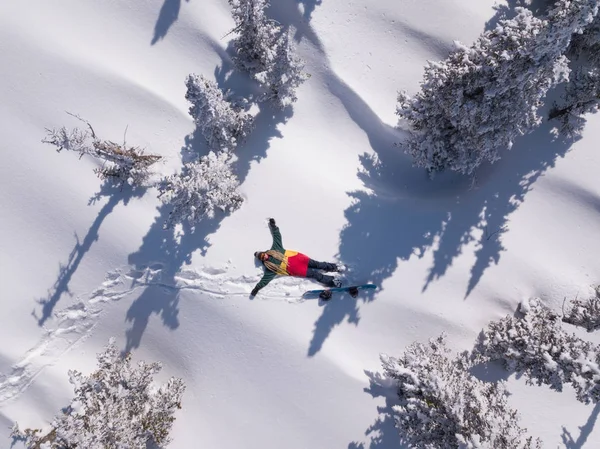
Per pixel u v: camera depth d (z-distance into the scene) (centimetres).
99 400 1056
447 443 988
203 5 1247
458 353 1202
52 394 1201
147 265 1209
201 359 1212
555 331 1091
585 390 1000
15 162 1208
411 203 1249
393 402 1181
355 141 1276
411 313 1215
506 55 890
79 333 1222
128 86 1223
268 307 1203
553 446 1211
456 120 1046
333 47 1262
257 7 1032
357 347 1207
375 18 1266
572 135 1230
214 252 1208
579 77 1154
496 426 958
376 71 1272
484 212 1252
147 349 1223
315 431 1193
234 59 1217
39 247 1215
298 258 1161
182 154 1220
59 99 1217
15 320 1209
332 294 1212
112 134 1220
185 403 1216
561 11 846
